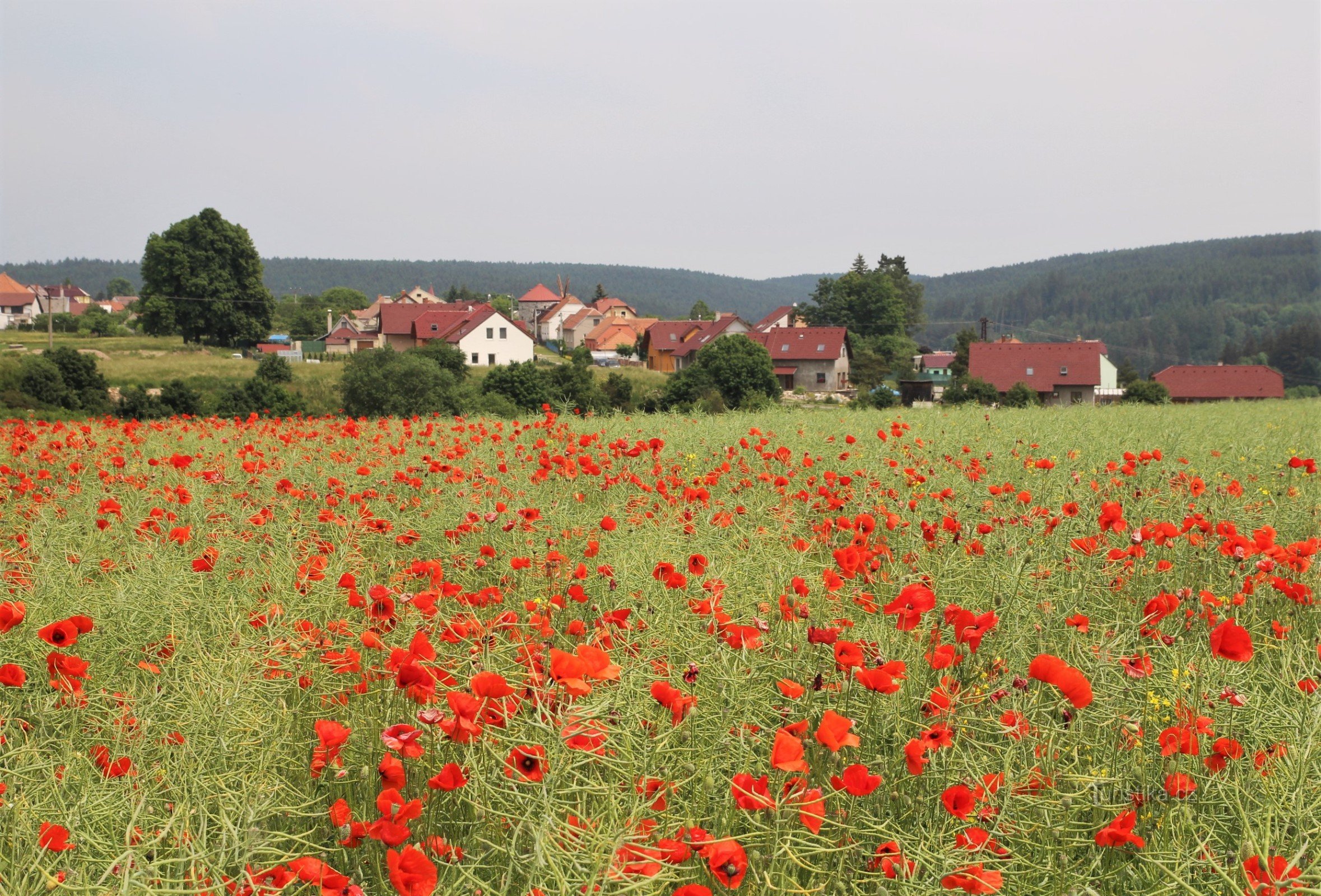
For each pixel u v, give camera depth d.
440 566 3.81
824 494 6.34
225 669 3.15
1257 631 3.72
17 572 4.39
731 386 43.56
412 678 2.46
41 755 2.76
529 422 15.26
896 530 5.30
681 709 2.41
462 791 2.45
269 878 2.07
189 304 84.00
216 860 2.17
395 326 85.25
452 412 30.92
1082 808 2.43
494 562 4.81
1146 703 2.94
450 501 6.64
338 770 2.55
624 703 2.60
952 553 4.48
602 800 2.21
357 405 31.30
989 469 8.83
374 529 5.16
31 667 3.38
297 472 8.70
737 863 1.91
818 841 2.25
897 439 10.97
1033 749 2.64
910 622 2.97
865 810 2.49
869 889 2.25
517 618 3.54
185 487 7.23
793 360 77.38
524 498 6.66
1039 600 3.88
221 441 12.40
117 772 2.66
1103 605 4.07
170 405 30.19
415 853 1.91
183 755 2.63
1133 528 5.48
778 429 14.34
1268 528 3.87
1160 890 2.05
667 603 3.62
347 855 2.40
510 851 2.02
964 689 2.98
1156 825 2.48
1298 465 6.96
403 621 3.40
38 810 2.39
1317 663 3.13
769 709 2.89
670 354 91.44
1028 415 17.53
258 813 2.28
